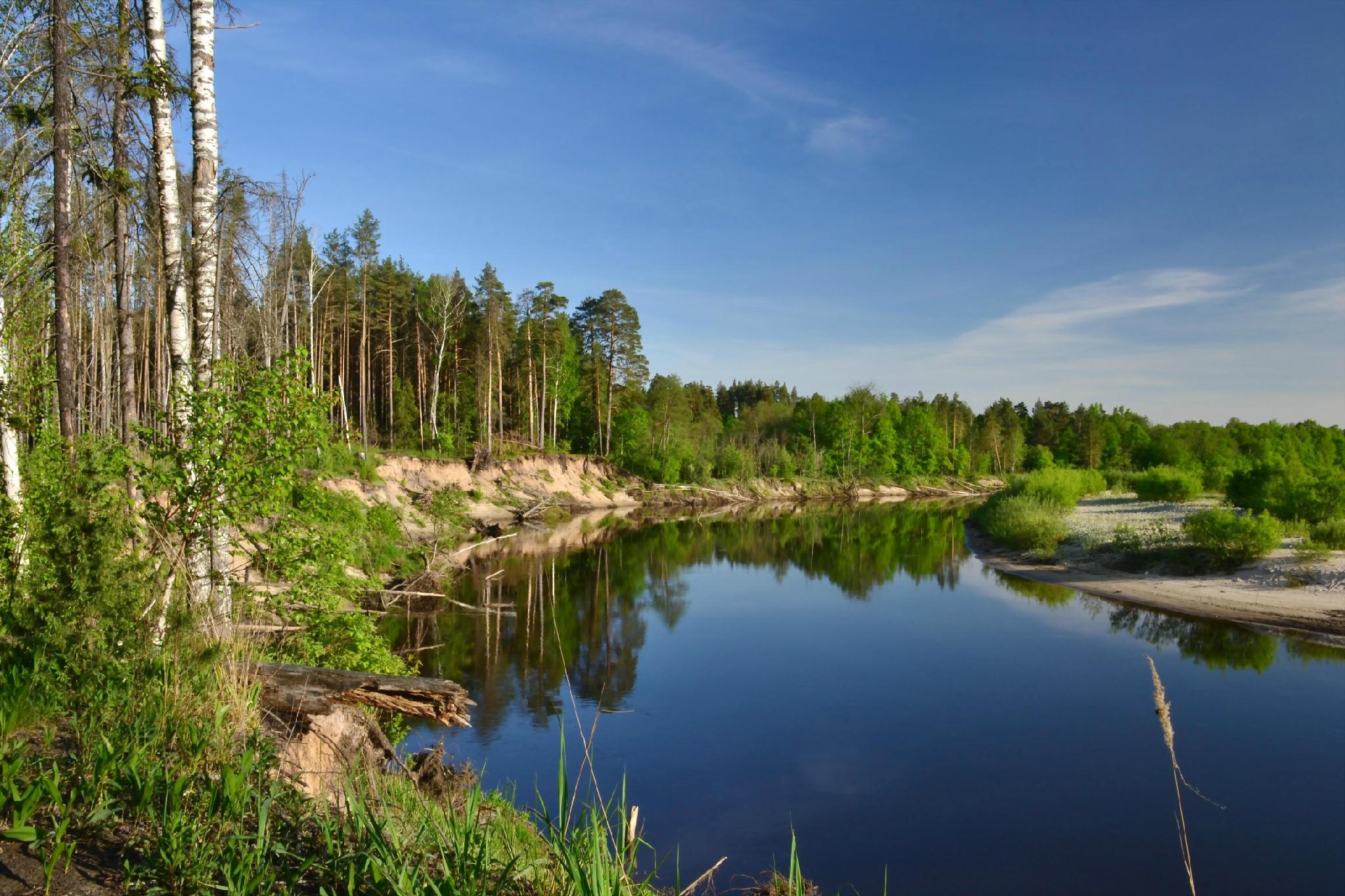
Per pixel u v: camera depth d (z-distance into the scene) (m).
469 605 21.16
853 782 10.41
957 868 8.19
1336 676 14.68
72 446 6.35
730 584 26.56
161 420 6.70
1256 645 17.06
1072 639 18.17
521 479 53.16
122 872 3.12
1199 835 8.77
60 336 8.55
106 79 8.46
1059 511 37.31
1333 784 10.00
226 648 5.71
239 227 8.58
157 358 19.16
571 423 69.75
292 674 6.32
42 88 9.53
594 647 17.44
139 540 5.83
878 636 18.78
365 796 4.63
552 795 9.70
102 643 4.94
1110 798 9.80
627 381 65.69
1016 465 105.12
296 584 8.52
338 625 9.42
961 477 95.38
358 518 19.97
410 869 3.30
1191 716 12.61
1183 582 23.39
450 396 56.41
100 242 11.75
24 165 9.45
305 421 6.66
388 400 52.91
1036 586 25.36
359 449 40.09
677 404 70.00
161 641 5.36
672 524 48.50
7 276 8.90
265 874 3.04
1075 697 13.85
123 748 3.80
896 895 7.65
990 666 16.05
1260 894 7.59
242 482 6.22
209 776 3.86
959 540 40.12
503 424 62.44
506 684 14.56
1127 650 17.05
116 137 9.34
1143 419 98.94
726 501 67.12
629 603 22.89
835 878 7.99
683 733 12.23
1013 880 7.95
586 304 66.12
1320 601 19.78
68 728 4.52
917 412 91.12
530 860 3.70
